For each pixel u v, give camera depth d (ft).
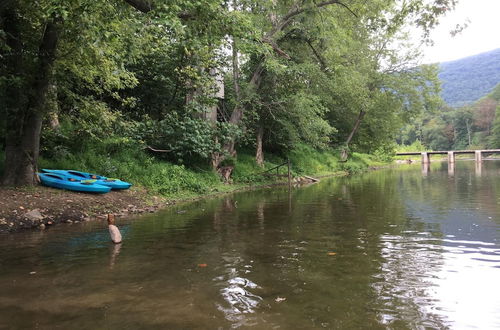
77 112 45.55
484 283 14.87
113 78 42.09
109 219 23.25
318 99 70.13
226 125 59.31
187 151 52.47
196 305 12.86
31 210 28.50
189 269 16.85
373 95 110.01
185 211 35.35
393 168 133.80
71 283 15.07
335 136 121.29
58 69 35.22
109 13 27.14
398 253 19.31
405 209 34.58
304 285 14.71
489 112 341.82
